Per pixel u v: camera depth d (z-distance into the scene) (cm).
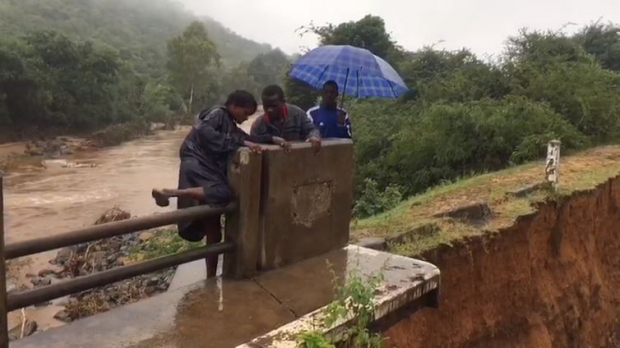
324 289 479
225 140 477
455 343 761
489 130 1578
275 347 369
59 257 1753
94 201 2755
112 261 1606
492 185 1130
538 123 1579
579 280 1042
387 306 456
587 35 2919
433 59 2394
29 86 4672
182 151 492
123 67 6300
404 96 2234
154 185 3234
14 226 2216
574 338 1010
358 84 739
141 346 373
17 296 350
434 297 533
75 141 4881
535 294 927
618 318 1158
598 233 1159
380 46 2906
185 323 410
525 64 1878
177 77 8025
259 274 506
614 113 1750
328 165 556
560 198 1019
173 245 1495
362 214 1258
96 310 1138
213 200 466
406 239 766
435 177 1616
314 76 761
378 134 1975
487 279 833
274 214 508
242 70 10200
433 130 1659
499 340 849
